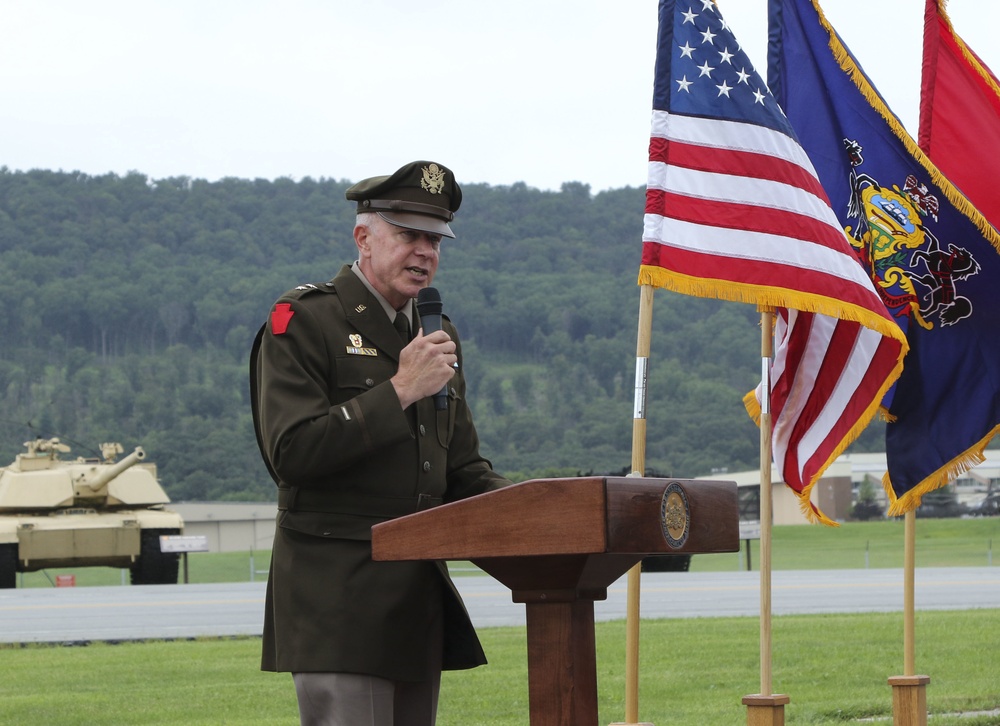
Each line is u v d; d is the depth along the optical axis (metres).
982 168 10.59
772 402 9.34
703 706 11.49
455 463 6.41
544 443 174.75
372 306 6.06
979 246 9.72
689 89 8.36
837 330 9.17
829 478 88.06
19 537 37.16
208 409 176.12
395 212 6.00
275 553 5.94
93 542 37.94
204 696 12.44
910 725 9.42
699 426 179.25
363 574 5.75
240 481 158.12
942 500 90.06
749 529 44.31
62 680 13.64
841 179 9.83
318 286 6.06
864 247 9.84
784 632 17.08
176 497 154.25
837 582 30.11
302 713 5.85
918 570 37.66
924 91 10.72
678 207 8.16
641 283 7.90
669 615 20.70
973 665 13.83
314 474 5.60
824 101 9.87
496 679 13.36
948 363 9.84
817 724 10.51
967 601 23.42
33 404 178.88
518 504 4.66
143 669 14.48
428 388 5.65
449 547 4.79
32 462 39.78
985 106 10.66
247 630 19.45
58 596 29.44
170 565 38.75
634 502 4.66
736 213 8.23
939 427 9.84
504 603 23.78
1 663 15.15
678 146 8.27
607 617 20.34
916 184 9.74
